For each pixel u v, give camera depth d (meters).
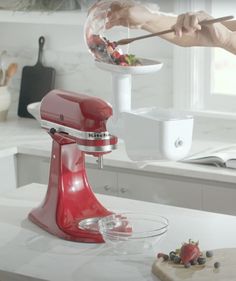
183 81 4.11
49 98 2.61
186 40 3.30
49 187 2.61
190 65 4.08
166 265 2.15
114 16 3.14
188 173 3.41
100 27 3.20
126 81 2.84
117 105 2.85
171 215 2.68
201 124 4.11
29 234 2.51
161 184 3.54
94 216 2.56
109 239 2.29
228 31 3.14
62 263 2.25
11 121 4.47
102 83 4.36
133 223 2.45
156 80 4.18
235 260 2.18
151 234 2.27
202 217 2.66
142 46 4.20
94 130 2.38
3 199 2.89
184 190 3.49
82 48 4.38
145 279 2.12
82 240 2.43
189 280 2.04
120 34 4.00
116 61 3.24
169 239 2.43
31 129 4.23
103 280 2.11
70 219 2.52
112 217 2.46
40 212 2.61
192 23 2.78
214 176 3.34
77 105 2.42
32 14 4.16
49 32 4.47
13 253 2.33
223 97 4.10
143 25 3.29
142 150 2.32
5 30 4.62
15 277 2.19
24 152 3.85
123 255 2.30
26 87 4.54
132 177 3.62
